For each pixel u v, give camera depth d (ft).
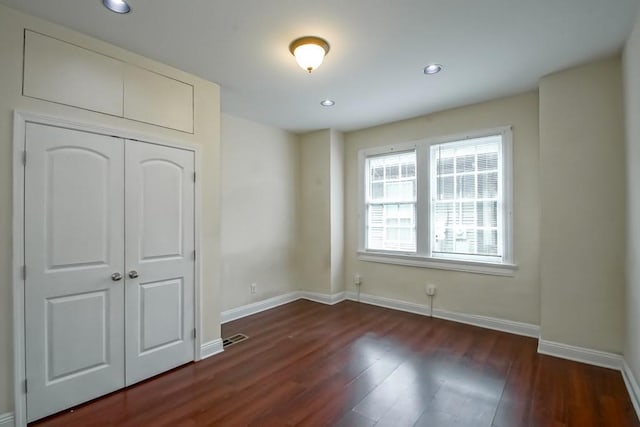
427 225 12.92
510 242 11.01
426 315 13.01
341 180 15.47
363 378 8.05
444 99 11.23
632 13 6.48
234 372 8.41
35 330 6.38
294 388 7.61
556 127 9.07
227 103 11.59
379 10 6.37
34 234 6.38
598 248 8.52
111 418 6.51
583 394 7.23
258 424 6.29
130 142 7.77
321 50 7.49
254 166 13.76
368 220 14.97
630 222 7.57
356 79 9.61
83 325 7.01
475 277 11.84
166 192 8.48
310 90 10.42
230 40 7.44
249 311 13.38
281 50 7.91
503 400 7.05
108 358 7.38
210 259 9.54
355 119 13.53
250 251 13.56
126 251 7.68
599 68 8.49
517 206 10.89
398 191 13.97
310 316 13.03
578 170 8.75
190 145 9.02
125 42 7.46
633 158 7.19
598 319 8.54
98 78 7.27
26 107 6.28
